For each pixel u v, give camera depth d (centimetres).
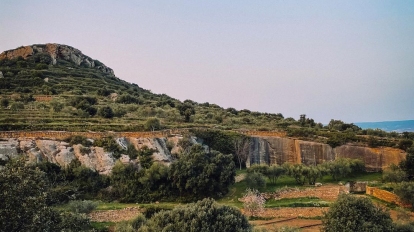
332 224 4419
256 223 5462
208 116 12081
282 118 14088
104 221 5316
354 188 6888
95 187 6294
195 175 6569
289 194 6575
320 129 10419
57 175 6184
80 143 6962
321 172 7369
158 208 5622
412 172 7156
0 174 2614
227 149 8512
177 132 8312
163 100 15612
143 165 6925
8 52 19888
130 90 17638
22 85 14188
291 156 8681
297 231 4734
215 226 3991
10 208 2505
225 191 6706
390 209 5834
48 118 8700
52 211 2855
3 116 8581
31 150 6550
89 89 15412
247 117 13112
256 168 7375
